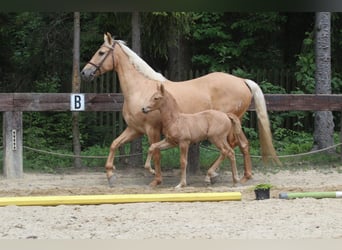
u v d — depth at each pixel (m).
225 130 11.65
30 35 18.45
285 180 12.77
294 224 7.86
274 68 20.19
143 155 15.67
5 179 12.85
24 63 18.66
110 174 11.94
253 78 18.62
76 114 14.67
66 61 18.17
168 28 14.77
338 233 7.35
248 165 12.19
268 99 13.37
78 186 12.05
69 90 18.33
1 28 18.77
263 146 12.25
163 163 14.95
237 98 12.12
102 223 8.00
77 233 7.45
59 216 8.40
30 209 8.84
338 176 13.32
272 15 19.31
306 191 10.49
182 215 8.44
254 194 10.42
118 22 15.28
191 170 13.78
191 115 11.48
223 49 19.30
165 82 12.00
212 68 19.41
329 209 8.79
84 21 18.42
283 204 9.16
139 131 11.93
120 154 15.40
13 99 12.85
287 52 20.59
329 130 15.93
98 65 11.95
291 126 19.03
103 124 18.03
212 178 12.55
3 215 8.44
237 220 8.12
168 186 12.09
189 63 20.20
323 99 13.49
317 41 16.16
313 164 14.88
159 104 11.25
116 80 16.83
